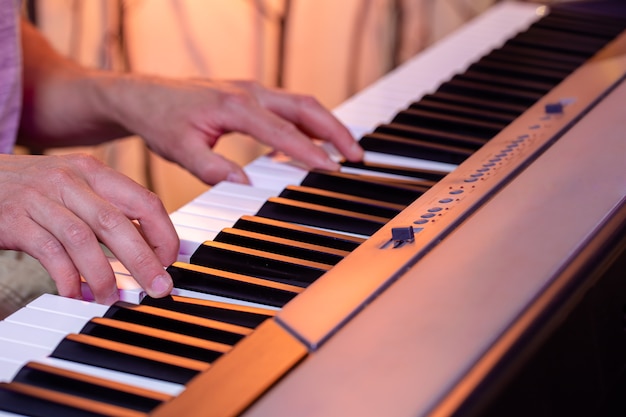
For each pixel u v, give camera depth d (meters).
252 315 0.92
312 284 0.91
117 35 1.70
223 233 1.00
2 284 1.07
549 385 0.86
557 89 1.18
